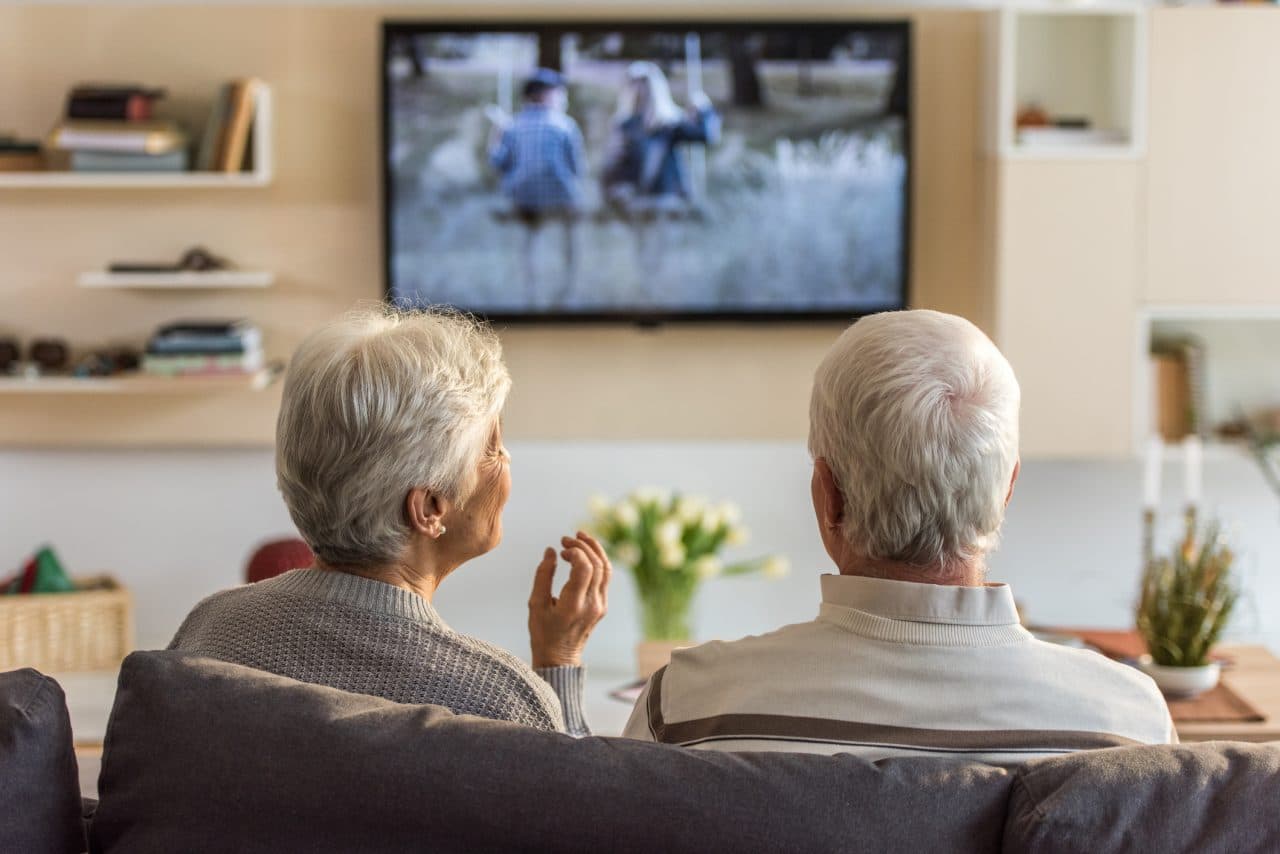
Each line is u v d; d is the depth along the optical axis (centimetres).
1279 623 428
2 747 125
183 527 422
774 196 401
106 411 412
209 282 394
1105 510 429
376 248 409
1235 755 120
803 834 115
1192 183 390
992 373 130
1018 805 117
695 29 395
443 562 150
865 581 130
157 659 128
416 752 119
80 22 400
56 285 408
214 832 119
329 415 140
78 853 129
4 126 401
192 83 402
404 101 396
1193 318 423
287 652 136
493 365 150
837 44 396
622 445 422
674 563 378
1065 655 130
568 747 120
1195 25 386
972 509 128
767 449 424
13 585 345
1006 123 387
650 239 403
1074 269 391
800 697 128
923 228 411
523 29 394
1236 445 406
